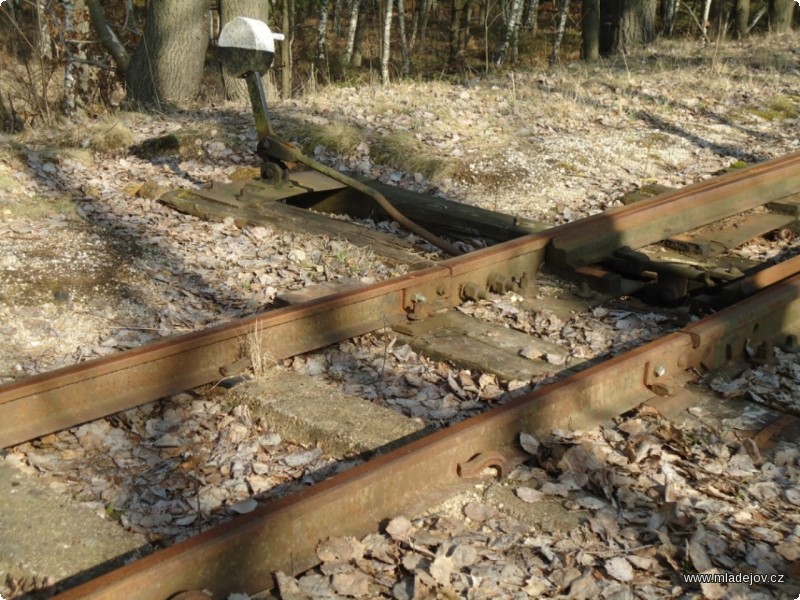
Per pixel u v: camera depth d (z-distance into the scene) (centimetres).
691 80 1532
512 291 714
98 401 497
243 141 1136
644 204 849
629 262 754
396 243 838
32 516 408
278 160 926
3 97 2025
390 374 591
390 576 382
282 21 2803
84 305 665
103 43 2025
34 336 622
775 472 475
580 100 1369
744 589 380
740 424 522
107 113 1510
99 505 442
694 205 867
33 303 657
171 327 650
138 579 328
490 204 988
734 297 674
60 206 869
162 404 536
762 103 1412
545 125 1235
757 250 880
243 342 563
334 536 392
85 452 491
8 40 2284
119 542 396
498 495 440
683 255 834
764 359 605
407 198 921
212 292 718
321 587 367
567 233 761
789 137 1273
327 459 489
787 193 997
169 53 1647
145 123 1256
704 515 433
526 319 676
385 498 415
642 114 1332
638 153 1161
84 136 1170
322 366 594
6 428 465
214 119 1264
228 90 1656
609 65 1759
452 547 397
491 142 1137
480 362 595
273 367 570
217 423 521
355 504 402
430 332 640
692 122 1313
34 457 476
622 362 534
